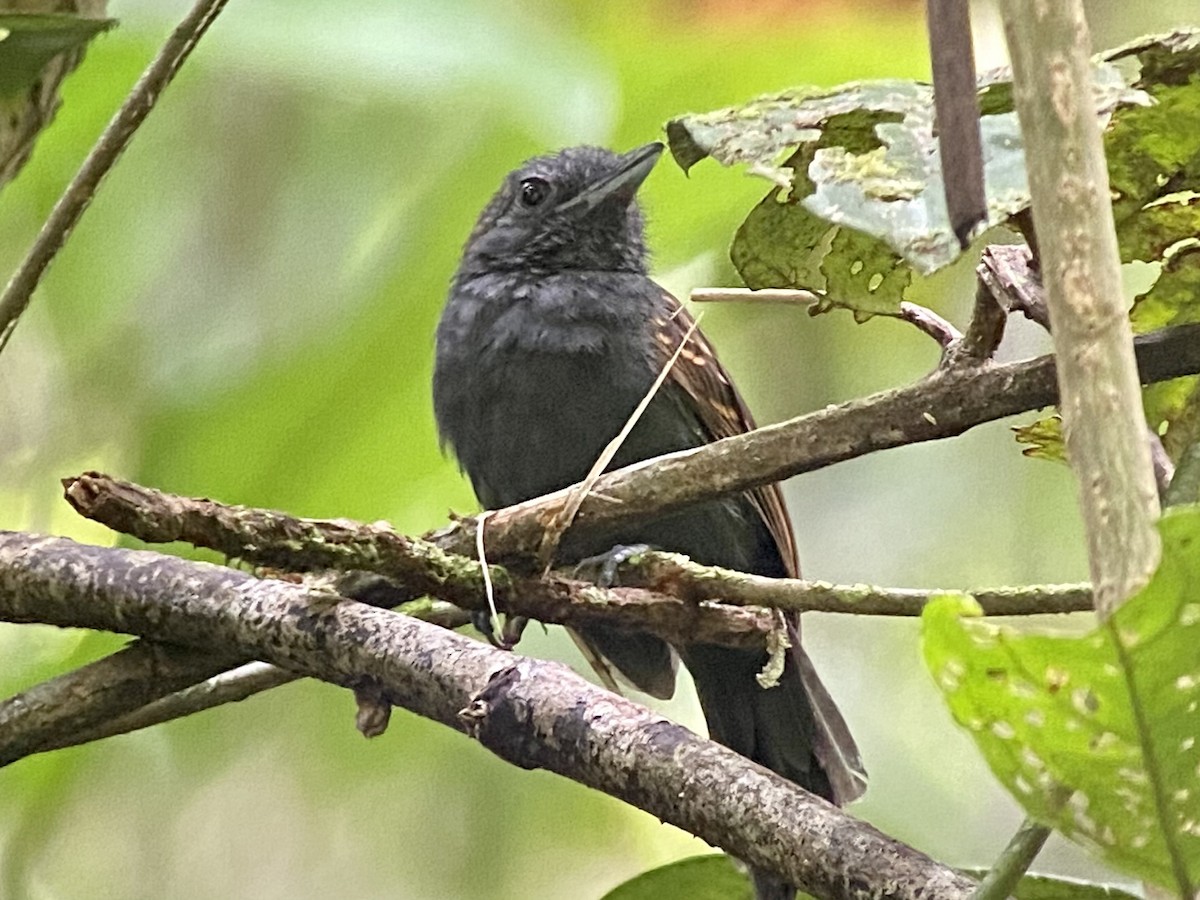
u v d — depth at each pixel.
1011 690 2.42
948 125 2.56
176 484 3.98
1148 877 2.56
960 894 2.82
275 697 4.03
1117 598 2.45
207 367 3.99
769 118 3.50
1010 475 4.03
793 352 4.04
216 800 4.04
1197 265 3.80
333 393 3.99
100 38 3.96
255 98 4.01
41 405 4.00
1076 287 2.50
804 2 3.97
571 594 3.81
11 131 3.84
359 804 4.04
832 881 2.96
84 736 3.82
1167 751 2.43
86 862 4.02
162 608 3.80
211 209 4.01
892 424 3.72
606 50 3.98
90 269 4.01
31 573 3.80
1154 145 3.72
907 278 3.81
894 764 4.03
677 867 3.81
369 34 3.96
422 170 4.01
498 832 4.04
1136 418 2.48
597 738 3.32
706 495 3.80
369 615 3.77
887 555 4.03
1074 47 2.51
